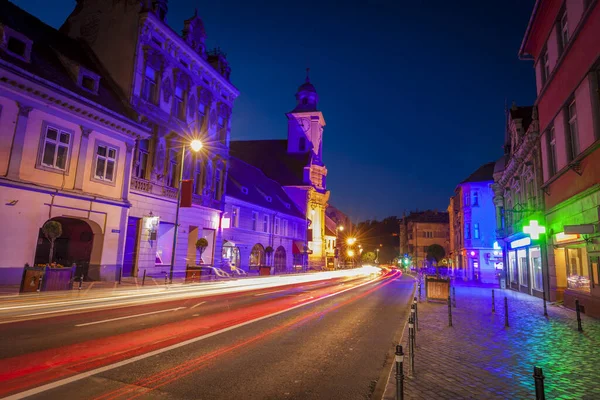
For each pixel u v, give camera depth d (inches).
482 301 749.3
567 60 606.9
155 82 1013.8
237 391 209.0
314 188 2427.4
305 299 688.4
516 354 305.7
